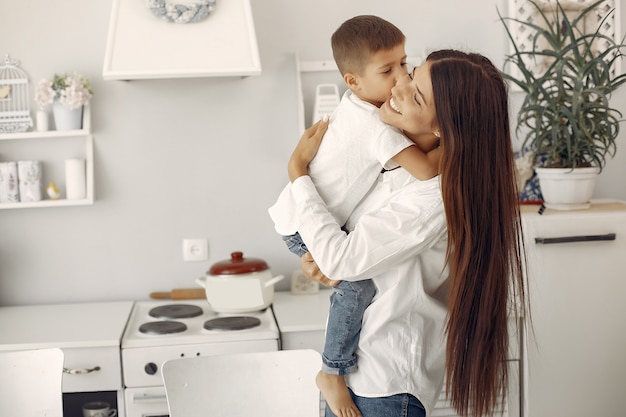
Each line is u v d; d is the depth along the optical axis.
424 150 1.73
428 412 1.76
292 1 3.24
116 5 2.88
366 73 1.82
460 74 1.55
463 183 1.56
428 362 1.74
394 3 3.28
